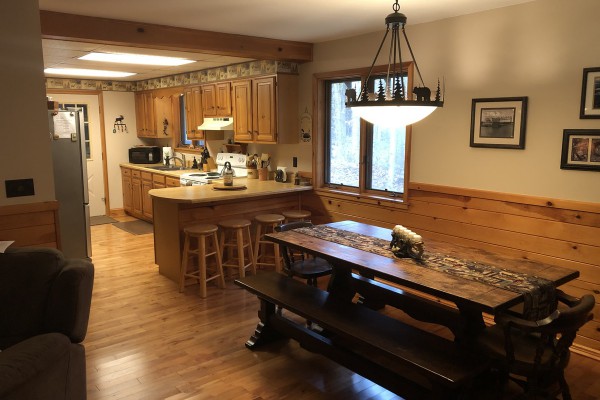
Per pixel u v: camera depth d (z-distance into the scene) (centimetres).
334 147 504
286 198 518
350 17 368
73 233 484
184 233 437
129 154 785
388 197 445
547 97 320
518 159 340
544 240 331
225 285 444
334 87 494
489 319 363
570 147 311
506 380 260
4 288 230
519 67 333
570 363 304
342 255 281
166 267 464
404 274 246
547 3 314
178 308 388
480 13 351
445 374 205
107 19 364
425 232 409
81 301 233
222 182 541
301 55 487
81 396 228
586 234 309
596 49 295
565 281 244
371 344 236
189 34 407
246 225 443
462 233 380
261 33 433
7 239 287
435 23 381
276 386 273
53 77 714
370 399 262
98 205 786
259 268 497
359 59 446
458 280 237
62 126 462
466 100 366
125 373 285
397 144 439
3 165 282
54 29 343
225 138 652
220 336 337
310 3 325
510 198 345
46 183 299
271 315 321
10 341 227
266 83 510
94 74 682
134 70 629
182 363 298
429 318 306
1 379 161
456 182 381
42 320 231
